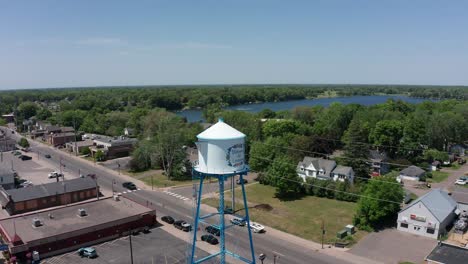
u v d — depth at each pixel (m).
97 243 47.47
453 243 45.53
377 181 52.81
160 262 41.31
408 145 94.25
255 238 48.06
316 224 53.19
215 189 71.62
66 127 139.50
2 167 76.44
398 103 152.00
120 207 55.41
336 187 66.06
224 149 28.27
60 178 79.69
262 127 111.50
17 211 60.44
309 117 139.25
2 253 44.28
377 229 51.28
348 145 82.94
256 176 82.19
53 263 41.84
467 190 62.62
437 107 143.25
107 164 94.19
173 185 74.88
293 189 66.69
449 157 93.50
